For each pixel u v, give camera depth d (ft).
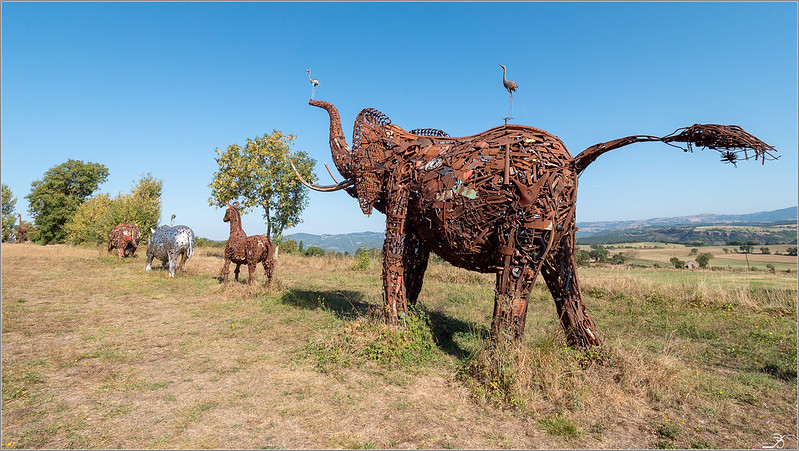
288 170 59.98
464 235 13.47
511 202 12.59
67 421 10.21
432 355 15.20
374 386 12.60
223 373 13.60
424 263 17.87
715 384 12.88
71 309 22.84
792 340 17.33
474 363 12.98
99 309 23.03
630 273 41.39
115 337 17.54
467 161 13.57
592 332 14.51
